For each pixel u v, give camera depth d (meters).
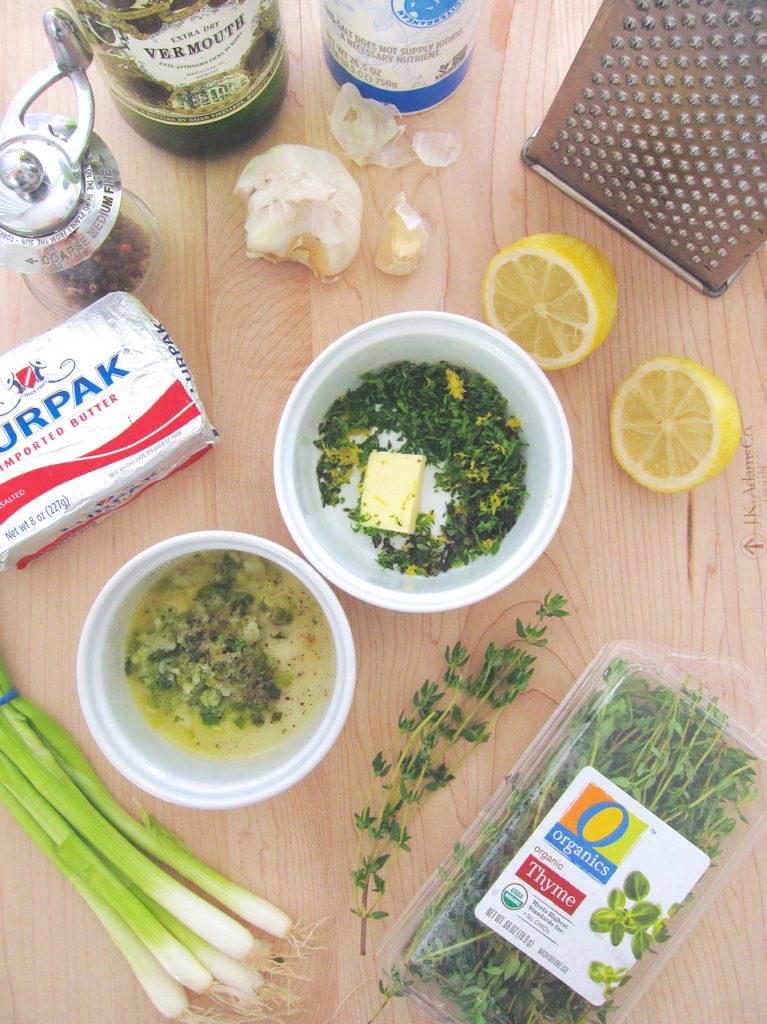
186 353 0.34
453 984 0.32
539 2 0.34
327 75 0.35
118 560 0.34
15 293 0.34
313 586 0.30
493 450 0.34
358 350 0.32
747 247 0.31
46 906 0.35
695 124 0.27
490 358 0.32
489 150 0.35
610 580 0.35
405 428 0.35
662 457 0.33
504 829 0.32
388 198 0.35
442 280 0.35
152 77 0.28
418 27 0.29
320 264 0.34
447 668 0.34
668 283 0.35
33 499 0.30
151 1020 0.35
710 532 0.35
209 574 0.34
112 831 0.34
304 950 0.34
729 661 0.34
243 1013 0.35
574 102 0.30
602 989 0.30
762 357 0.35
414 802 0.34
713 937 0.34
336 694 0.30
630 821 0.30
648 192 0.31
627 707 0.32
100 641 0.31
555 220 0.35
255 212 0.33
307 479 0.33
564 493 0.30
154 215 0.35
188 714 0.34
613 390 0.35
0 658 0.34
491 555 0.33
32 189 0.26
